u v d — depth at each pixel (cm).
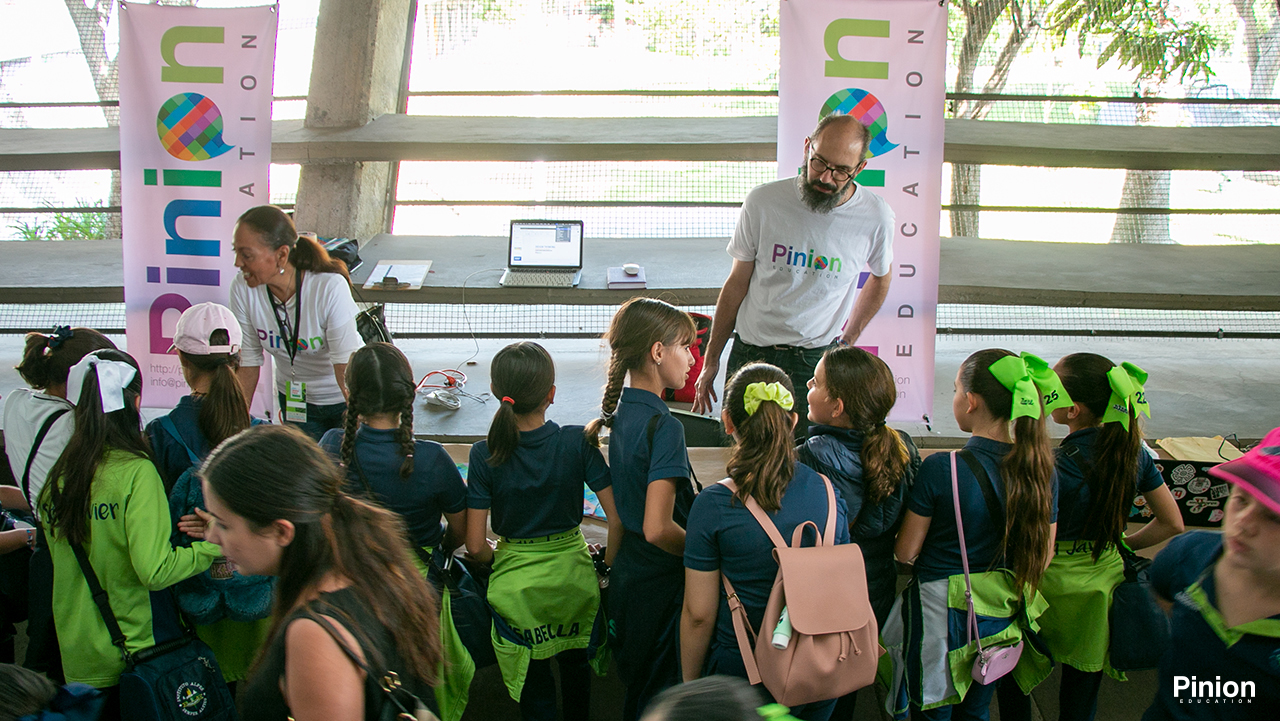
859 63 346
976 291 460
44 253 510
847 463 197
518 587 209
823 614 168
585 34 550
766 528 175
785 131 354
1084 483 212
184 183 370
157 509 189
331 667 107
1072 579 216
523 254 469
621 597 208
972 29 555
